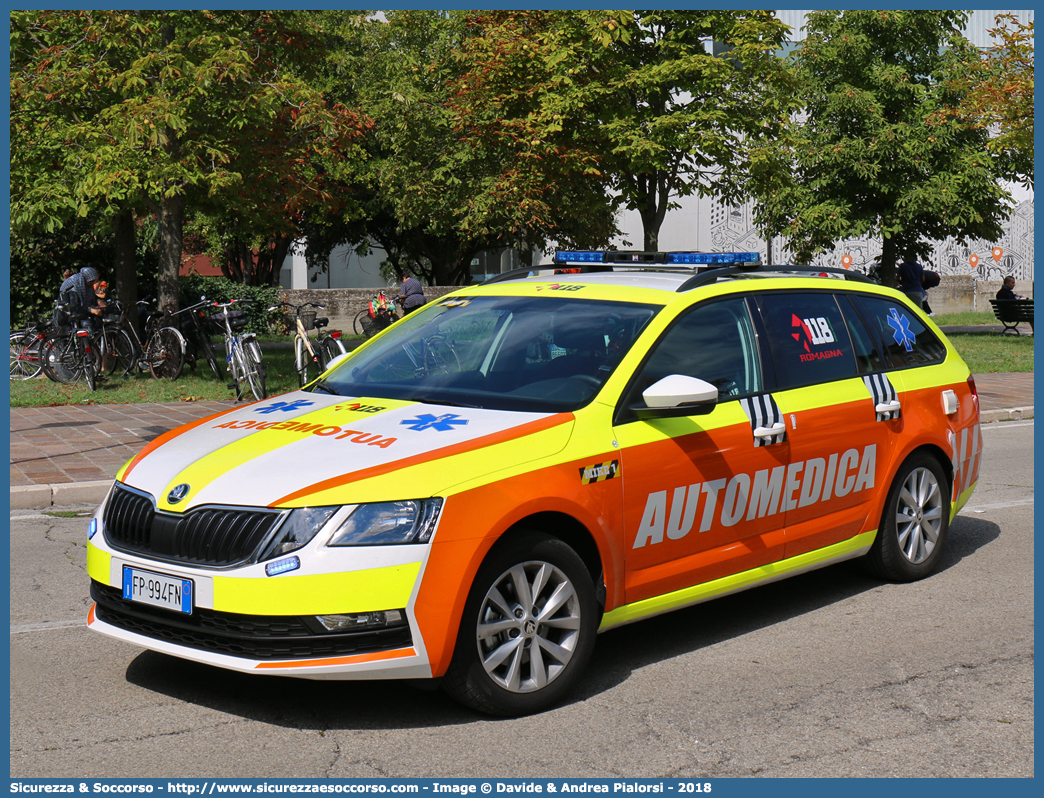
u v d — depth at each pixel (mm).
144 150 14539
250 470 4027
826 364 5578
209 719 4039
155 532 4020
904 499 6016
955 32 26047
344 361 5484
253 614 3732
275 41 16234
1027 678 4555
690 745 3846
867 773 3637
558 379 4648
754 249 31047
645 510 4508
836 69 25641
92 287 15367
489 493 3941
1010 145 20844
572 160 16375
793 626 5277
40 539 7004
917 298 22422
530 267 6129
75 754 3729
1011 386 15906
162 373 15703
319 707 4164
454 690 3961
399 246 34406
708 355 4980
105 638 5004
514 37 16688
